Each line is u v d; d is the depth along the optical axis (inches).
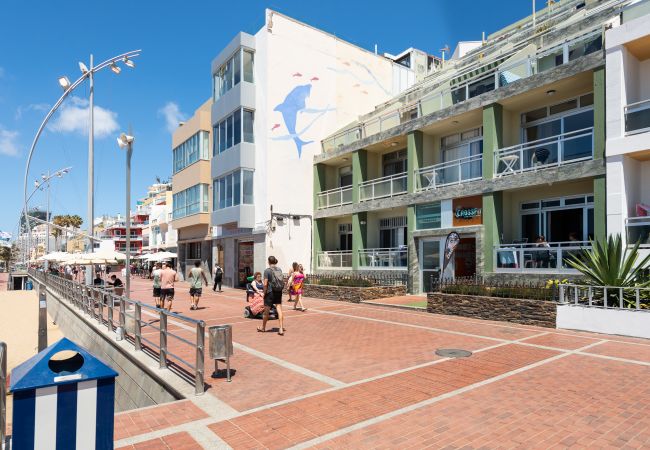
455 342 348.2
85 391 114.8
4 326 913.5
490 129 608.1
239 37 932.6
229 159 962.7
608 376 248.1
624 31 461.1
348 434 172.7
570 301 414.9
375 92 1107.3
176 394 231.9
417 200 712.4
